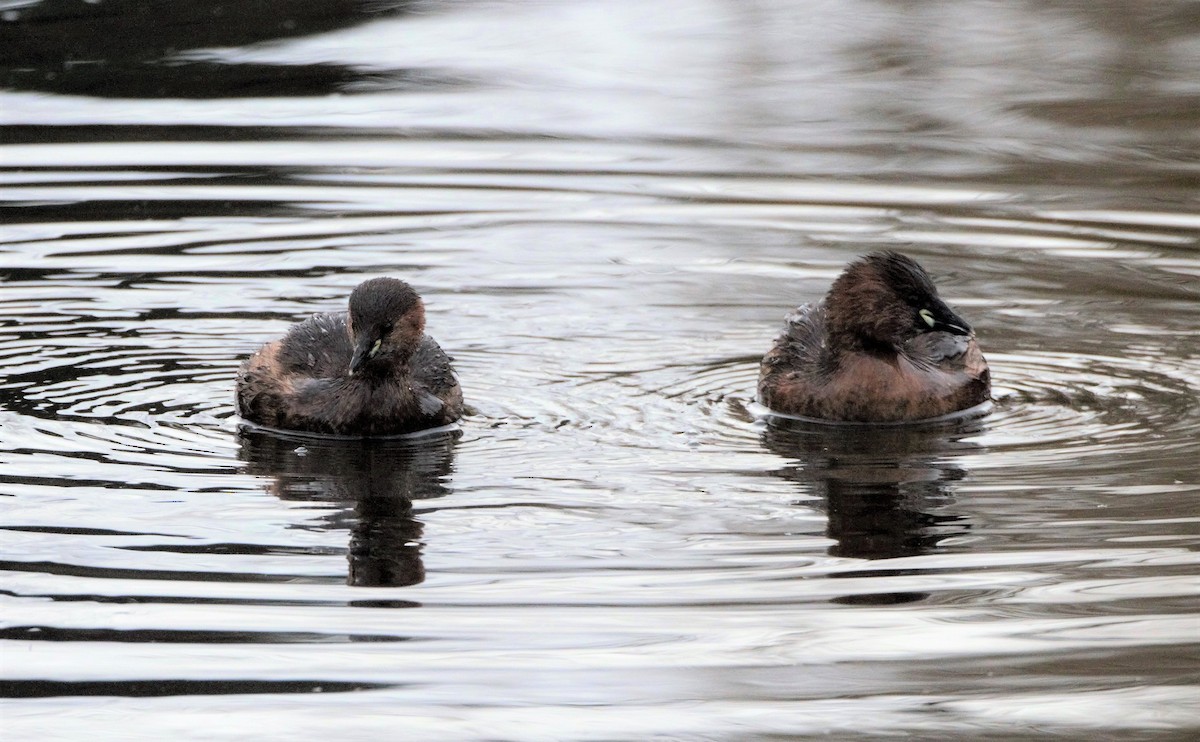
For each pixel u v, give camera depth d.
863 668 9.72
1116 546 11.44
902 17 31.16
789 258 19.09
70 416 14.34
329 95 25.22
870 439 14.21
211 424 14.38
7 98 24.41
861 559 11.30
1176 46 28.42
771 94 25.83
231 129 23.45
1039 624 10.24
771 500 12.55
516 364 16.14
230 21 29.12
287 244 19.36
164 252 18.98
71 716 9.09
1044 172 22.11
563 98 25.45
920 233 19.81
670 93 25.83
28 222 19.78
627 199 21.03
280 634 10.05
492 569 11.11
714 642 10.02
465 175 21.86
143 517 12.01
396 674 9.59
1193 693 9.43
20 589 10.67
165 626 10.16
